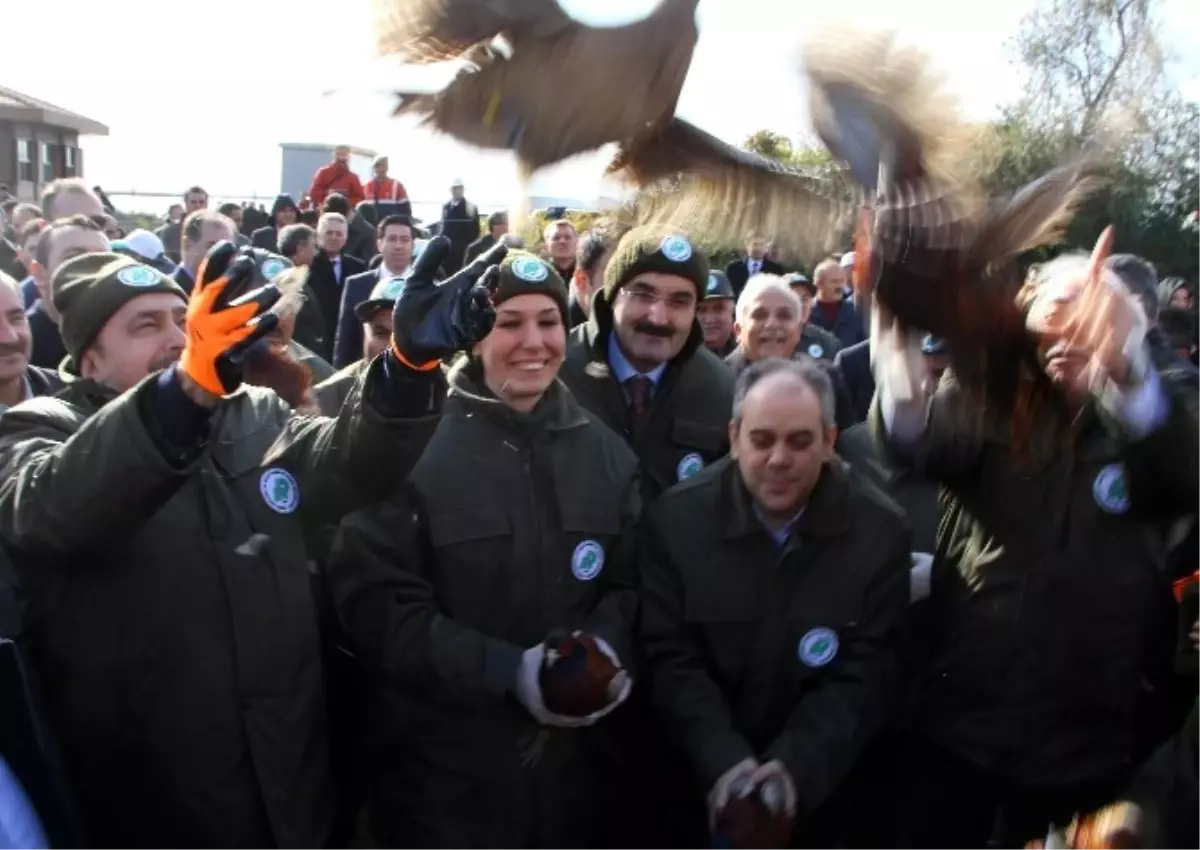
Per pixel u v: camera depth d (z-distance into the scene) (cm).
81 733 218
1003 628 272
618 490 284
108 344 239
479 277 221
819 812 305
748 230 155
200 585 221
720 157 153
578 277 499
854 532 279
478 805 262
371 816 279
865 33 144
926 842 293
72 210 718
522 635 266
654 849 297
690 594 279
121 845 222
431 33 135
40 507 197
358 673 285
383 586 264
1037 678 270
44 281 496
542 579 268
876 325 187
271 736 227
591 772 277
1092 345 206
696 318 360
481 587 265
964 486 271
